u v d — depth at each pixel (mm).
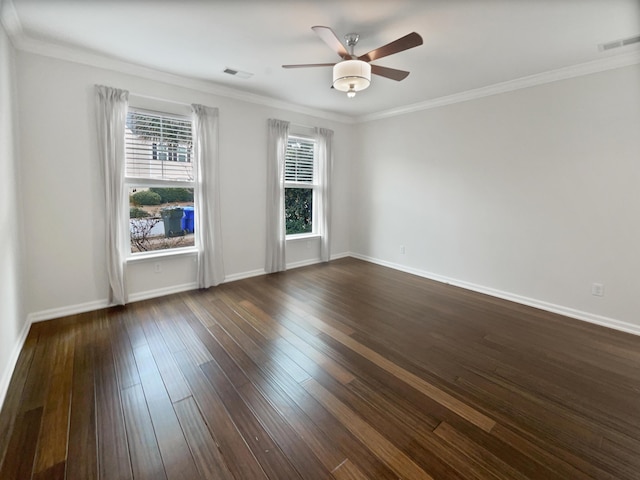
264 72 3426
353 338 2756
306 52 2928
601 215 3072
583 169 3145
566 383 2139
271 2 2137
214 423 1743
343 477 1418
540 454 1550
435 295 3898
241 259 4465
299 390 2039
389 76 2674
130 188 3545
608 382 2152
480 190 3980
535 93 3410
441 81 3590
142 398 1942
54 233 3029
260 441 1621
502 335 2844
